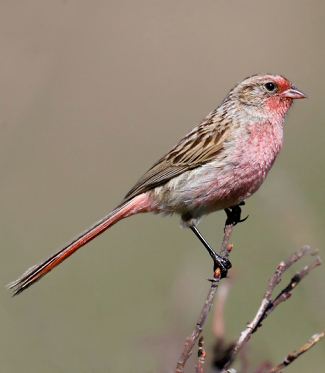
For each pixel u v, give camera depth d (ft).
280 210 32.76
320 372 37.45
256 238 44.19
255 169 34.88
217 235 44.50
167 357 26.30
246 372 24.97
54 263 33.19
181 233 51.98
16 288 32.17
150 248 50.65
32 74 53.42
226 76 69.97
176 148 35.42
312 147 57.06
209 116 37.06
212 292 24.48
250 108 35.78
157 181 35.37
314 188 51.52
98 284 47.03
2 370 39.17
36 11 54.65
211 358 24.39
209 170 34.68
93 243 51.39
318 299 29.99
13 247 51.16
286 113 36.65
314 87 67.62
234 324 40.40
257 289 42.06
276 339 39.91
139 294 45.50
